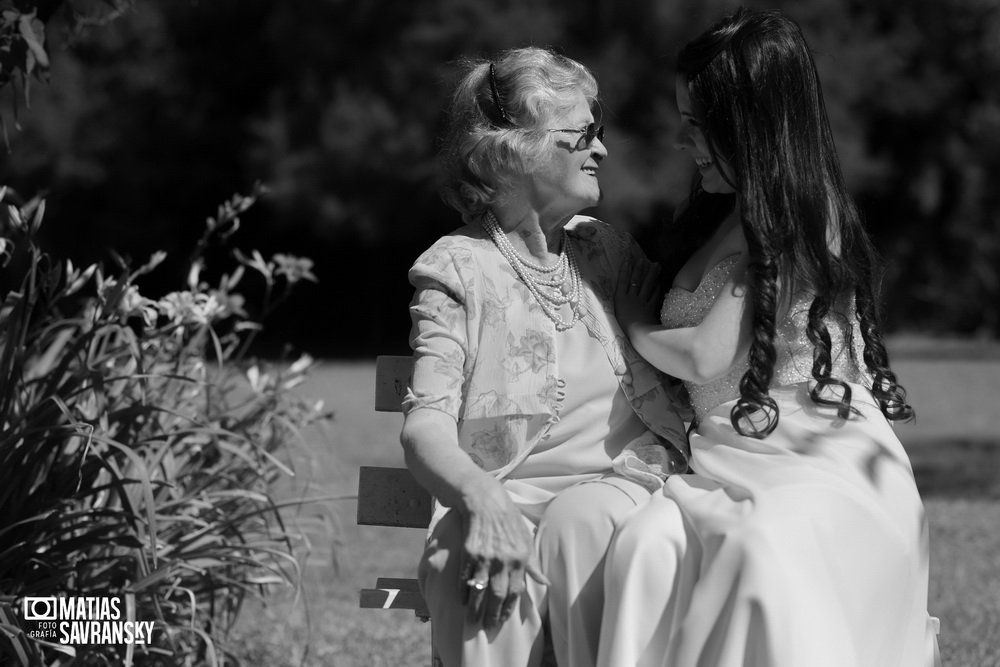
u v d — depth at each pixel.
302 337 25.45
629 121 21.34
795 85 2.63
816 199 2.60
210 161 24.06
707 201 2.91
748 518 2.27
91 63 23.62
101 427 3.05
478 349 2.65
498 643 2.36
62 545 3.11
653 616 2.30
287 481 5.19
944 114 25.12
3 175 23.02
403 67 21.83
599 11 21.53
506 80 2.69
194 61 23.75
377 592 2.72
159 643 3.32
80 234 24.05
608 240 2.92
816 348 2.57
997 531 6.54
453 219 22.64
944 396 13.82
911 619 2.50
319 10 22.19
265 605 3.81
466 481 2.35
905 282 26.36
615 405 2.72
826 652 2.15
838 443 2.53
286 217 22.50
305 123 22.30
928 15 24.86
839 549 2.32
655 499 2.46
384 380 2.98
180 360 3.67
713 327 2.55
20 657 2.72
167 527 3.38
